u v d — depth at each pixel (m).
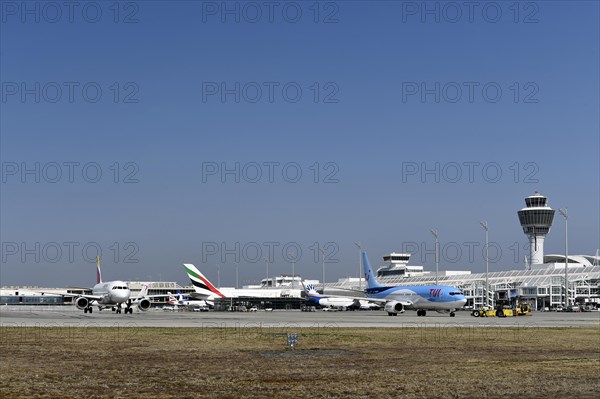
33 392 26.44
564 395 26.19
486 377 31.11
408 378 30.75
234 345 48.09
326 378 30.72
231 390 27.22
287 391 27.02
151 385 28.42
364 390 27.30
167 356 40.16
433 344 49.56
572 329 70.25
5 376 30.84
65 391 26.75
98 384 28.62
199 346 47.19
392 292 138.75
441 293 124.56
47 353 41.66
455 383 29.22
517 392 26.89
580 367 35.03
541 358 39.62
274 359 38.72
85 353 41.78
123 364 35.91
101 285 137.75
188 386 28.22
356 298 149.88
